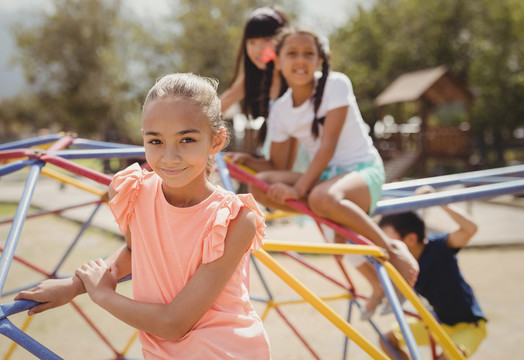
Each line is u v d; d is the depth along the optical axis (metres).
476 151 17.45
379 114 17.70
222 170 2.10
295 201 2.10
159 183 1.24
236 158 2.60
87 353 3.49
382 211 2.22
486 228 8.34
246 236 1.16
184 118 1.11
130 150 2.04
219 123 1.19
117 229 7.64
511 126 18.31
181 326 1.12
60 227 8.32
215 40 21.53
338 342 3.76
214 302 1.17
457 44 21.80
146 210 1.23
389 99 16.59
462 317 2.51
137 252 1.24
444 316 2.55
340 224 2.01
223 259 1.13
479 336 2.50
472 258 6.50
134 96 26.38
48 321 4.16
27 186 1.64
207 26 21.66
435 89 16.22
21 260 2.83
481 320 2.54
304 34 2.29
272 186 2.13
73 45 25.36
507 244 7.07
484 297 4.85
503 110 17.97
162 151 1.12
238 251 1.15
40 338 3.77
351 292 2.96
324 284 5.19
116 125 25.39
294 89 2.44
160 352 1.17
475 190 2.29
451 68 21.80
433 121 25.91
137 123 22.80
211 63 21.98
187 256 1.17
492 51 18.28
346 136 2.33
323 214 2.02
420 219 2.65
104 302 1.20
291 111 2.48
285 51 2.31
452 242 2.60
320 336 3.88
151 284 1.21
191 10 22.69
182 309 1.12
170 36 23.73
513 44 18.38
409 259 1.94
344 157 2.33
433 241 2.64
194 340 1.14
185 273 1.17
